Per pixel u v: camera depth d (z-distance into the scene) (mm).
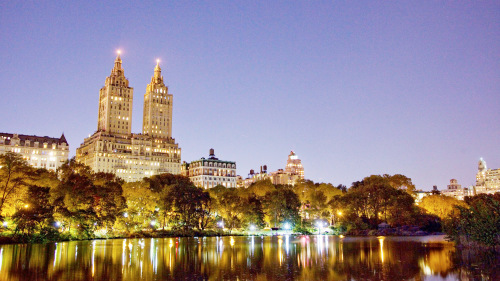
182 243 114562
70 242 111250
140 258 75375
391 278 54969
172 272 59688
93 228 128500
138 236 142500
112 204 135375
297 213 178625
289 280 53812
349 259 74625
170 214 158625
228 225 172250
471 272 58438
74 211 119562
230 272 60062
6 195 107625
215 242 119375
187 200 156750
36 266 62969
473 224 83312
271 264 68375
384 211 166875
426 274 57531
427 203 195375
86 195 126438
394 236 146875
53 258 72812
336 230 174375
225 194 187625
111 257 76000
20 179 109875
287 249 95000
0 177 107250
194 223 158125
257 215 169375
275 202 176500
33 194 108938
